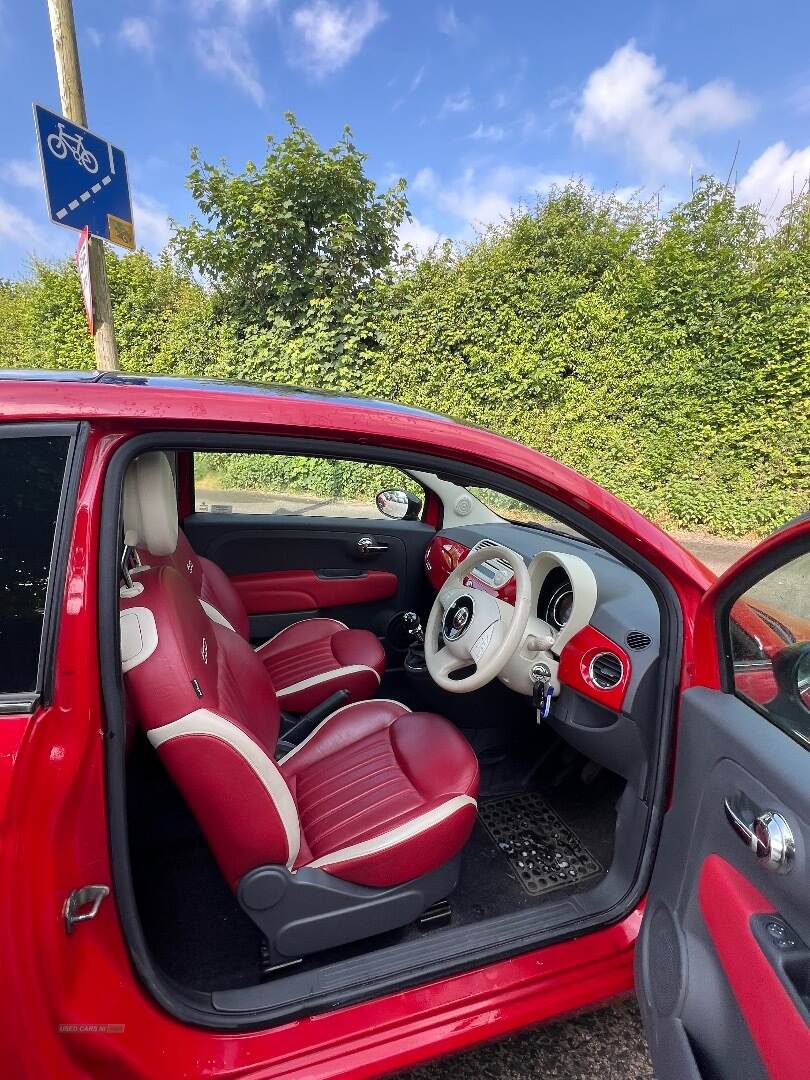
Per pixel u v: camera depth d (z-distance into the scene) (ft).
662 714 4.26
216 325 25.27
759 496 18.40
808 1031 2.49
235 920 5.12
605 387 19.54
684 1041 3.12
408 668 7.75
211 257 23.26
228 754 3.49
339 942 4.15
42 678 2.81
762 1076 2.64
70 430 3.01
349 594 9.29
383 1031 3.71
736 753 3.43
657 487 19.67
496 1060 4.47
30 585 2.85
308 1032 3.61
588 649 5.32
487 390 20.79
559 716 5.79
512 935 4.23
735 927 3.05
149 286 27.27
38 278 29.25
